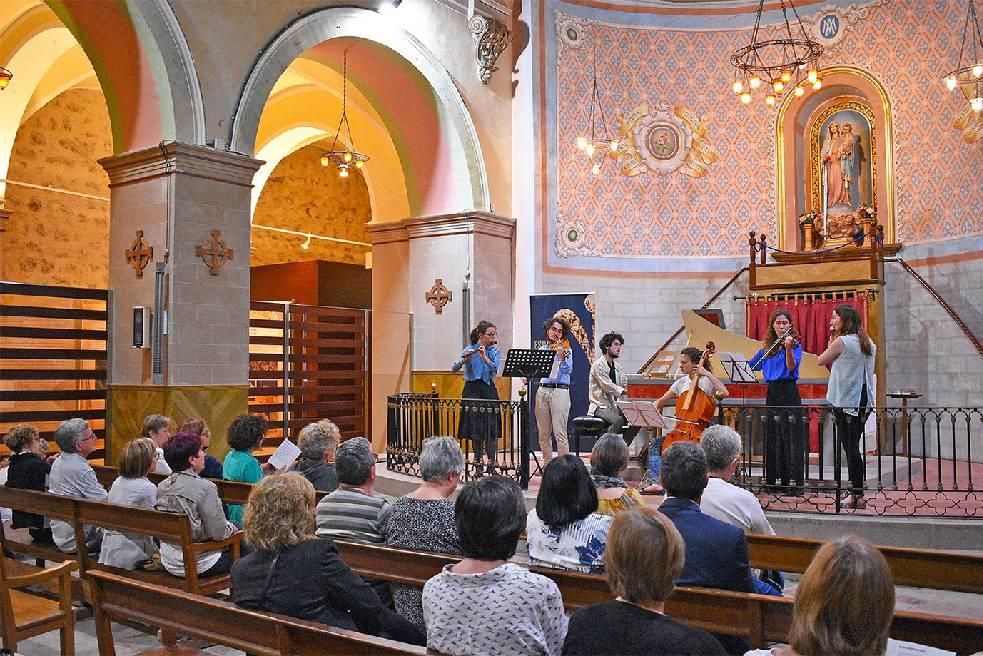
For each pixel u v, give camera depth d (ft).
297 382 42.50
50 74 44.60
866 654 6.66
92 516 17.33
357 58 40.27
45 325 45.37
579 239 46.91
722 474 15.55
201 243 30.07
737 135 49.19
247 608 11.36
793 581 21.54
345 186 65.92
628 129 48.70
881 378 40.70
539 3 46.06
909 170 44.93
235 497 19.70
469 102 42.93
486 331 31.78
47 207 47.11
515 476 30.68
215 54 31.01
